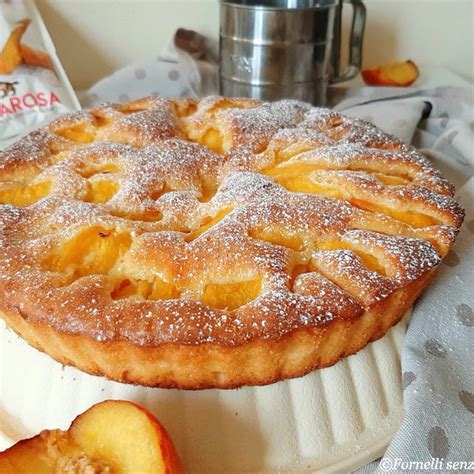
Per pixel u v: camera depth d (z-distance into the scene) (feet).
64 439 1.12
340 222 1.37
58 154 1.59
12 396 1.34
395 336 1.43
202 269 1.26
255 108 1.78
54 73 2.37
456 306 1.46
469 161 2.04
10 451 1.11
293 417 1.28
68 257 1.30
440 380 1.32
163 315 1.16
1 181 1.51
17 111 2.30
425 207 1.44
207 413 1.26
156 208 1.42
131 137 1.64
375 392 1.34
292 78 2.31
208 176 1.54
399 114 2.22
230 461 1.24
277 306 1.17
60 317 1.17
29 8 2.34
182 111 1.80
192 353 1.15
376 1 2.73
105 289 1.23
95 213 1.36
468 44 2.85
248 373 1.23
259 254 1.27
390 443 1.26
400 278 1.28
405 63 2.75
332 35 2.36
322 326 1.17
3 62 2.27
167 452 1.06
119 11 2.54
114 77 2.48
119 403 1.14
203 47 2.65
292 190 1.49
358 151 1.57
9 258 1.27
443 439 1.23
